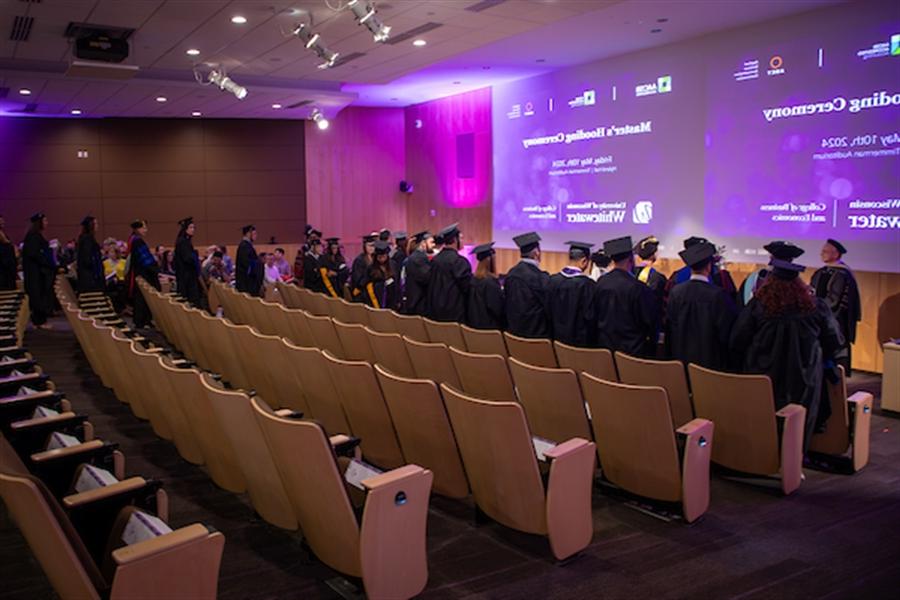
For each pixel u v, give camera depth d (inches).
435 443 131.9
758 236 362.6
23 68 415.5
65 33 329.1
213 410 122.3
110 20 309.0
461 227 611.2
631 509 145.6
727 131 375.9
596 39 396.5
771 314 161.6
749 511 146.5
